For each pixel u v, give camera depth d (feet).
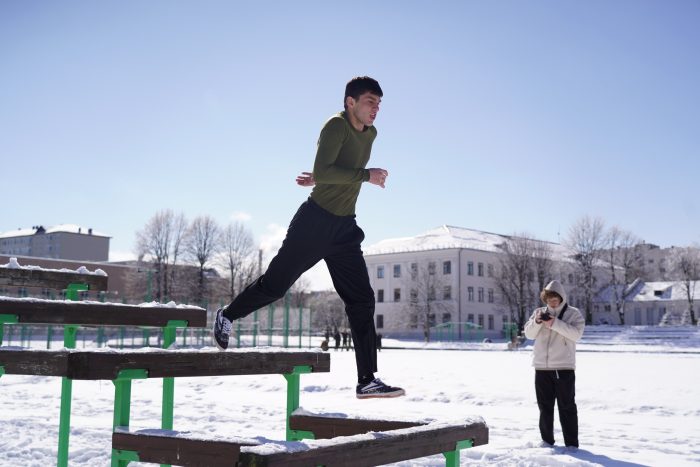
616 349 147.54
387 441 8.87
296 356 12.33
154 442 9.23
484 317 249.34
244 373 11.32
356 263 11.94
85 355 9.36
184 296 213.46
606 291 279.90
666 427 27.48
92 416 28.71
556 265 246.68
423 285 246.27
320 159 11.14
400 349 144.56
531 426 27.20
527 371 57.06
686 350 136.46
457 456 10.65
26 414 29.09
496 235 293.84
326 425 11.82
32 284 17.44
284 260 11.49
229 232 223.92
